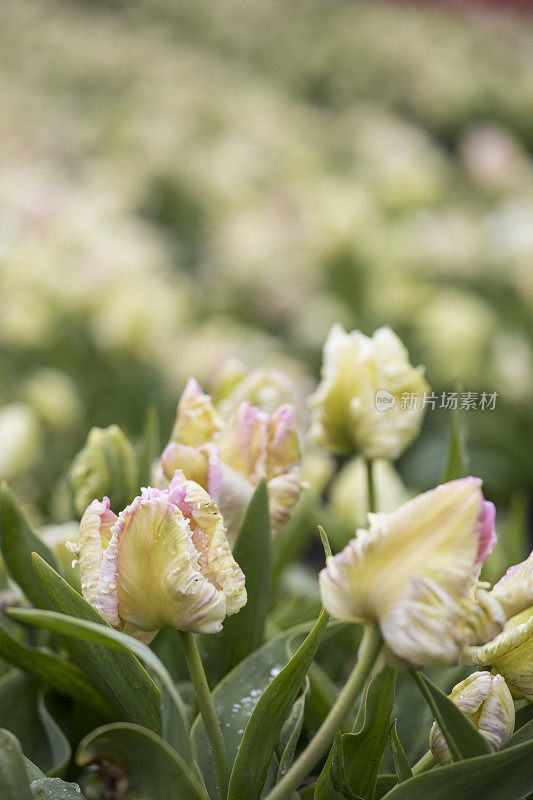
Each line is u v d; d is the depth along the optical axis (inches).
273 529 36.8
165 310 99.4
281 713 32.2
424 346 129.9
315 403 39.7
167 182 188.9
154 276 124.3
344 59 324.8
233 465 36.2
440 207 169.9
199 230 182.5
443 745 32.6
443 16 413.7
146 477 44.2
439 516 29.6
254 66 331.9
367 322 137.6
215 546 31.4
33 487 84.0
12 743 31.9
